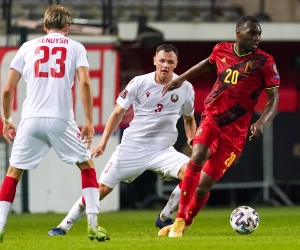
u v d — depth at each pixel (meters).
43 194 55.12
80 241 27.05
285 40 62.22
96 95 54.03
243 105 29.08
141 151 32.34
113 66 54.25
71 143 26.08
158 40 57.00
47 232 34.78
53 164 55.16
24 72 26.39
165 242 26.20
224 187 59.91
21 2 72.25
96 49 54.12
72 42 26.52
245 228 30.69
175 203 32.47
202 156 28.61
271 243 25.91
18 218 48.03
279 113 60.50
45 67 26.02
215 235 31.42
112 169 32.47
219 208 60.31
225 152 29.47
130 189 61.03
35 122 25.77
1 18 60.72
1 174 55.00
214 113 29.19
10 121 26.62
